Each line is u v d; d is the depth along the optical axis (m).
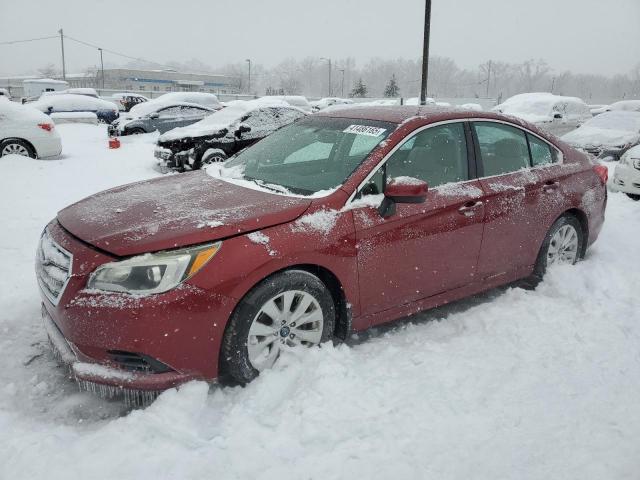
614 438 2.61
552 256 4.58
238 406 2.80
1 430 2.65
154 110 16.42
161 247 2.72
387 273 3.39
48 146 11.16
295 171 3.73
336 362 3.08
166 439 2.54
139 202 3.30
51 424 2.77
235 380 3.06
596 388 3.02
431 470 2.39
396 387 2.97
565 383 3.05
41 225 6.22
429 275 3.63
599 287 4.36
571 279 4.41
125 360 2.73
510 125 4.27
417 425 2.66
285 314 3.03
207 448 2.51
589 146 12.02
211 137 10.61
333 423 2.65
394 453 2.47
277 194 3.32
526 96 18.33
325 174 3.51
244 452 2.47
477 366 3.22
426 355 3.32
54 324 3.05
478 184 3.88
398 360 3.28
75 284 2.73
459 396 2.91
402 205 3.40
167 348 2.71
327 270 3.14
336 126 3.96
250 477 2.34
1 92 30.38
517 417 2.75
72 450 2.46
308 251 3.00
